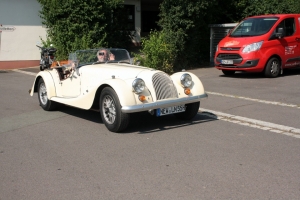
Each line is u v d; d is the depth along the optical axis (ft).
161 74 23.43
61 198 14.52
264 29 44.11
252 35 44.01
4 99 34.47
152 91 22.61
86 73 25.61
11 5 57.62
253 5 61.36
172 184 15.49
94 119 26.68
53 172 17.11
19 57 59.16
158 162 17.97
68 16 52.01
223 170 16.87
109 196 14.56
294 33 45.24
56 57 52.54
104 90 22.89
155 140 21.42
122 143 20.97
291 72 48.29
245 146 20.17
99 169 17.29
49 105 28.99
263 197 14.23
